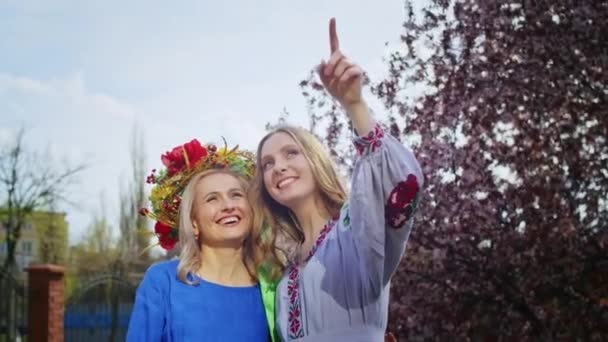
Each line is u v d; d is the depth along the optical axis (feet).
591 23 22.80
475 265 23.95
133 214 103.50
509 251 23.06
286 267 9.52
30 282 43.60
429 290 24.57
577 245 22.26
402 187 8.31
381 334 8.80
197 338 9.47
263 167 9.67
